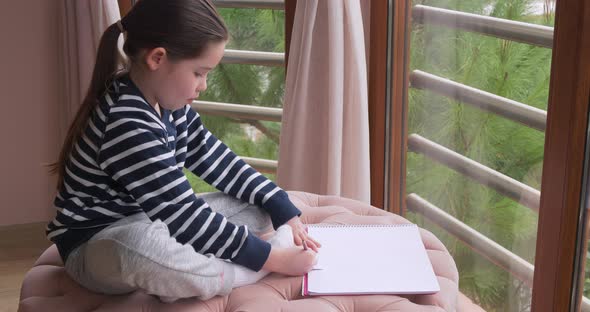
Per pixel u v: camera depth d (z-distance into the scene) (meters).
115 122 1.28
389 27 2.07
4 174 2.69
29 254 2.53
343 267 1.35
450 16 1.84
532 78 1.58
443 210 2.00
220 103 2.53
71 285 1.35
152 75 1.31
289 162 2.14
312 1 1.94
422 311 1.22
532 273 1.69
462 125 1.86
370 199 2.23
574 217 1.53
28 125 2.67
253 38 2.41
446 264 1.41
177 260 1.22
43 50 2.61
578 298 1.59
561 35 1.44
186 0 1.28
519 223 1.71
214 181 1.52
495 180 1.77
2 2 2.54
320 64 2.03
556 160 1.51
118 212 1.33
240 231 1.31
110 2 2.38
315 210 1.60
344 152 2.09
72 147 1.33
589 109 1.44
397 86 2.11
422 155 2.06
